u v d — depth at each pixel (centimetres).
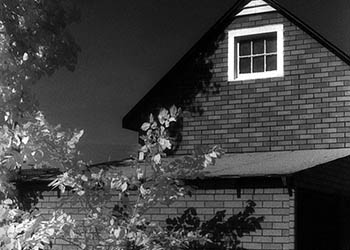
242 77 1511
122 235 980
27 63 1369
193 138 1536
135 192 1241
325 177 1255
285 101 1455
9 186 1219
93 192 1027
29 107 1332
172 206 1230
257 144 1471
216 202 1188
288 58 1466
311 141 1423
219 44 1538
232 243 1162
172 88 1574
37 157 1027
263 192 1143
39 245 930
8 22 1341
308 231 1223
